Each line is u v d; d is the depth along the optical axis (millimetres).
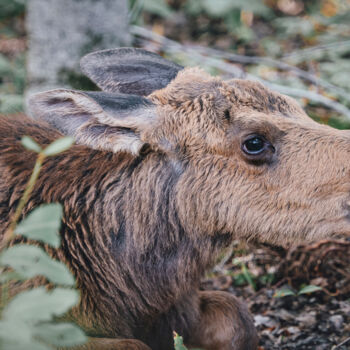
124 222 7074
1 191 7008
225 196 6973
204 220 7082
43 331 4379
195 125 6992
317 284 9516
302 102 12375
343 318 8719
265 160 6895
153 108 7055
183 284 7301
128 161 7152
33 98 6637
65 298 4352
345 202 6711
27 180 7066
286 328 8656
